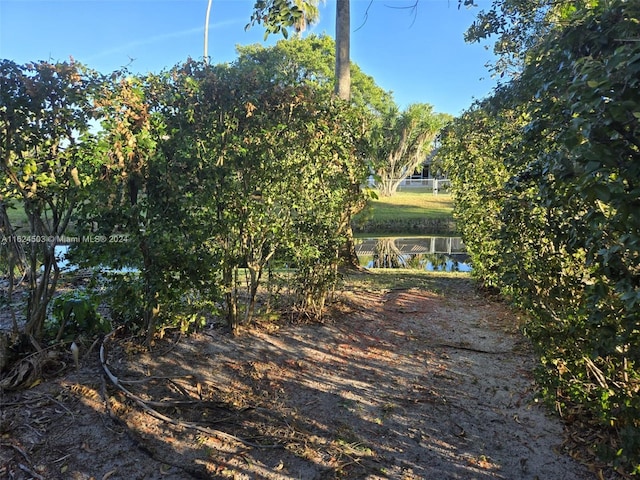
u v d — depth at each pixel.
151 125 3.67
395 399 3.62
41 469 2.56
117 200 3.48
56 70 3.32
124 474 2.57
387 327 5.43
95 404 3.22
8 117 3.28
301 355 4.41
